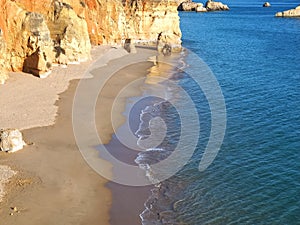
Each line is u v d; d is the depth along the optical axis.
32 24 45.59
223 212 23.36
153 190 25.55
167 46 73.44
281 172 27.84
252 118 38.31
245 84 51.09
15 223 20.84
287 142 32.72
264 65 63.06
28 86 43.03
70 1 59.50
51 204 22.94
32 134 31.75
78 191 24.64
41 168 26.70
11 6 45.56
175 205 24.03
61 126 33.84
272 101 43.78
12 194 23.36
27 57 46.16
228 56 70.06
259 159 29.83
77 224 21.53
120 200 24.20
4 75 43.66
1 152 28.33
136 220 22.45
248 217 22.91
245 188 25.92
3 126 32.59
